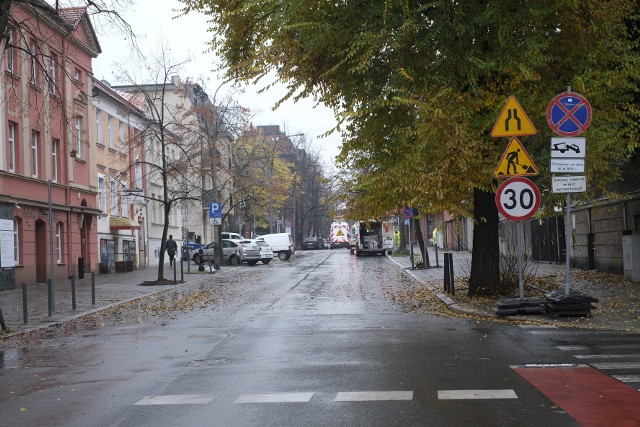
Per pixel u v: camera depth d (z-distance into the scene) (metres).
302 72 16.08
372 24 15.54
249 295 22.83
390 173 16.69
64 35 18.56
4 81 23.41
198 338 12.85
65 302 22.25
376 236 60.25
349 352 10.64
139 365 10.20
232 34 17.11
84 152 38.00
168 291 26.55
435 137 15.23
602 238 26.39
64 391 8.51
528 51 15.19
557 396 7.41
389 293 22.19
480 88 15.83
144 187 51.19
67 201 35.44
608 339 11.45
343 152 18.22
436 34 15.27
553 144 13.70
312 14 15.51
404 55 15.73
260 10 16.03
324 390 8.02
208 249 48.44
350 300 20.00
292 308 18.08
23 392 8.55
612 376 8.41
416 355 10.20
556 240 32.81
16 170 30.33
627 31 18.59
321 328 13.73
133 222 45.97
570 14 15.43
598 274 25.11
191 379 8.95
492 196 18.20
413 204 16.17
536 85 16.09
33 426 6.82
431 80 15.65
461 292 20.33
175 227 60.31
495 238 18.44
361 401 7.41
